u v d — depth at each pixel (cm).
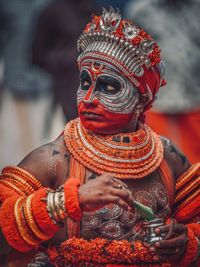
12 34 988
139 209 377
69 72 766
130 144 391
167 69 686
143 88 392
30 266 401
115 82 387
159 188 397
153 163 396
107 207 387
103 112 387
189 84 688
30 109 1023
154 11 688
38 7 975
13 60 1001
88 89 390
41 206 371
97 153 389
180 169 411
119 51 387
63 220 374
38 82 1010
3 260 440
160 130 688
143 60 389
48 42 774
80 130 395
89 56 389
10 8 973
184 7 688
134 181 392
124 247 385
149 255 385
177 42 686
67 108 765
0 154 981
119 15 388
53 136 953
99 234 388
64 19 764
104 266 387
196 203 410
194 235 399
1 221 376
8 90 1027
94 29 391
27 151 998
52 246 396
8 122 1022
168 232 382
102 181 368
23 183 387
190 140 692
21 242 375
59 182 390
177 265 396
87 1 770
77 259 388
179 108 685
